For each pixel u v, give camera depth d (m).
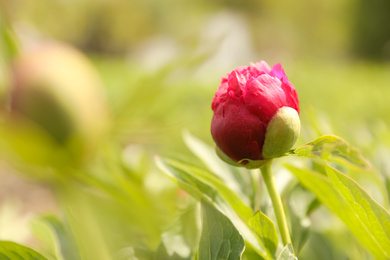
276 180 0.58
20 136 0.39
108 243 0.42
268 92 0.47
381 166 0.65
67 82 0.40
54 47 0.41
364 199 0.47
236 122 0.48
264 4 13.05
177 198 0.68
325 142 0.47
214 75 2.94
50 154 0.40
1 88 0.40
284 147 0.48
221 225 0.48
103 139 0.41
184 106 1.37
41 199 2.06
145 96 0.43
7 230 0.83
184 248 0.53
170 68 0.43
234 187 0.57
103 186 0.43
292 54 12.89
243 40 9.77
